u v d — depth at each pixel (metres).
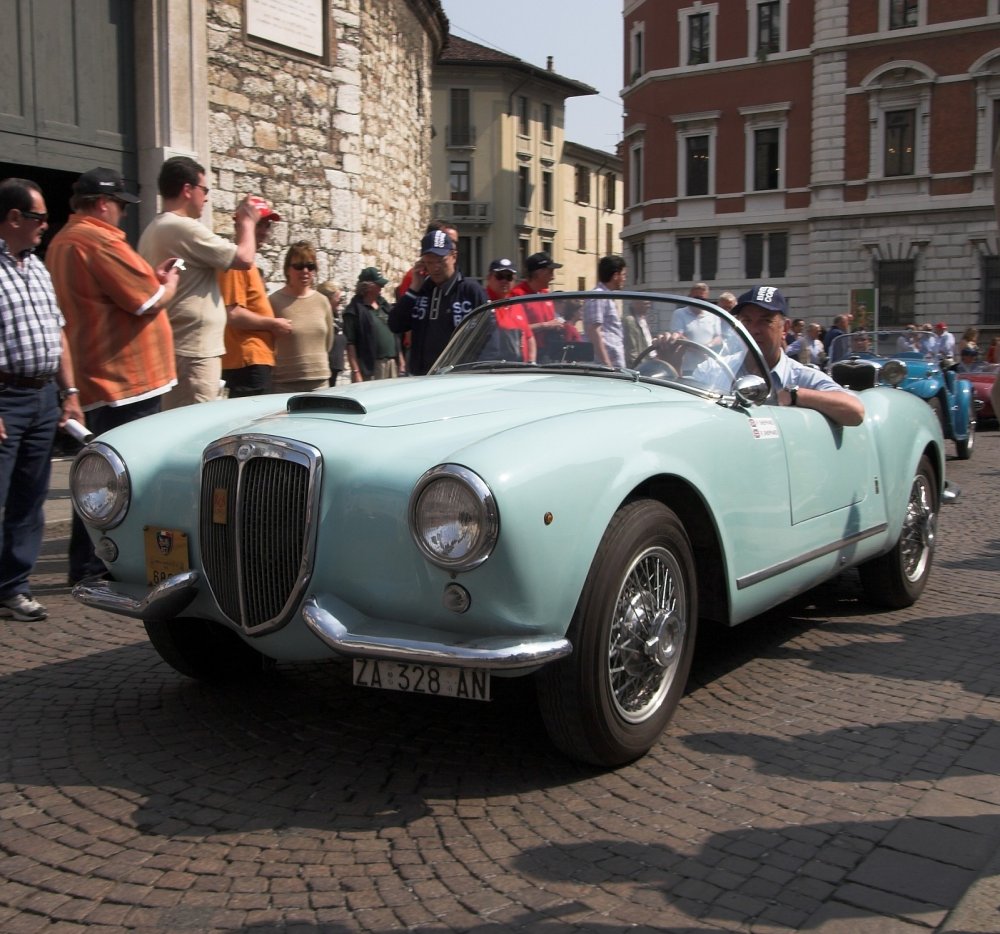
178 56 9.74
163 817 2.92
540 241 55.59
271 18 10.94
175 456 3.51
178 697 3.94
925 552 5.48
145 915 2.43
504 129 52.16
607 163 61.38
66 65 9.09
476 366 4.53
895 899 2.48
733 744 3.47
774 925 2.37
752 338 4.30
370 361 10.03
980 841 2.78
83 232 5.29
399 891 2.52
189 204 5.92
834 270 34.25
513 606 2.83
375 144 13.81
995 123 31.56
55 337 4.99
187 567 3.41
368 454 3.07
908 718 3.73
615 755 3.18
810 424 4.31
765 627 4.98
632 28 39.28
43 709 3.81
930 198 32.56
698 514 3.57
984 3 31.30
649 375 4.12
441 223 6.09
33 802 3.02
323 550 3.04
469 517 2.75
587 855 2.70
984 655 4.52
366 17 13.07
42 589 5.71
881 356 13.05
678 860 2.67
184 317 5.91
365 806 2.99
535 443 2.96
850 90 33.41
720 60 36.06
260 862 2.67
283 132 11.22
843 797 3.06
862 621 5.11
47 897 2.50
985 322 32.31
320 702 3.87
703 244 37.19
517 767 3.26
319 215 11.77
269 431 3.22
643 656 3.26
